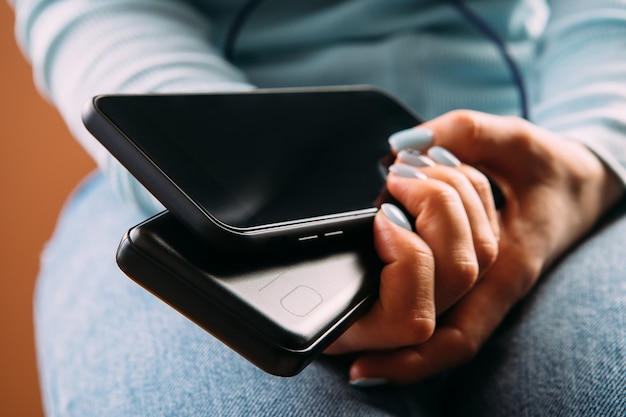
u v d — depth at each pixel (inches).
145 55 17.8
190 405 12.1
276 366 9.7
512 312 14.8
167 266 9.9
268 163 12.2
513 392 13.1
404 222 11.9
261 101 13.7
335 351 13.0
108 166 16.3
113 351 14.2
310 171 12.7
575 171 15.4
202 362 12.9
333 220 11.6
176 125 11.6
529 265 14.0
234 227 10.3
